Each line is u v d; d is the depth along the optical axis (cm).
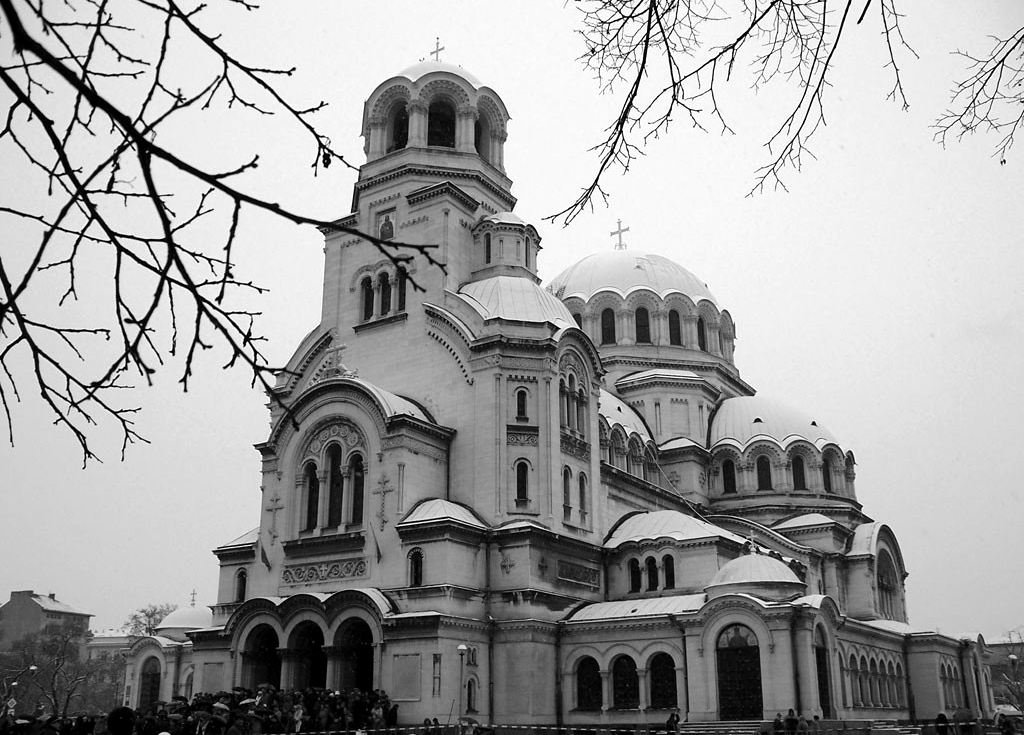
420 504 5778
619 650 5622
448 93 7194
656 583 6309
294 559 6031
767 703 5075
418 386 6316
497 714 5444
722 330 9938
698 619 5375
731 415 9056
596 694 5656
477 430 6012
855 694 6300
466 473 5984
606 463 7044
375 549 5669
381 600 5384
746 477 8694
